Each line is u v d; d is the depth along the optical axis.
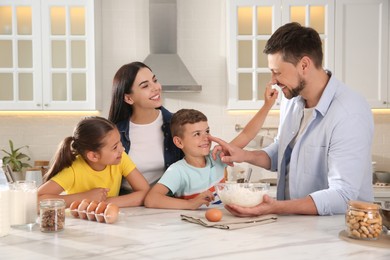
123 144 2.35
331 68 4.24
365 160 1.86
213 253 1.26
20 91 4.23
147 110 2.35
